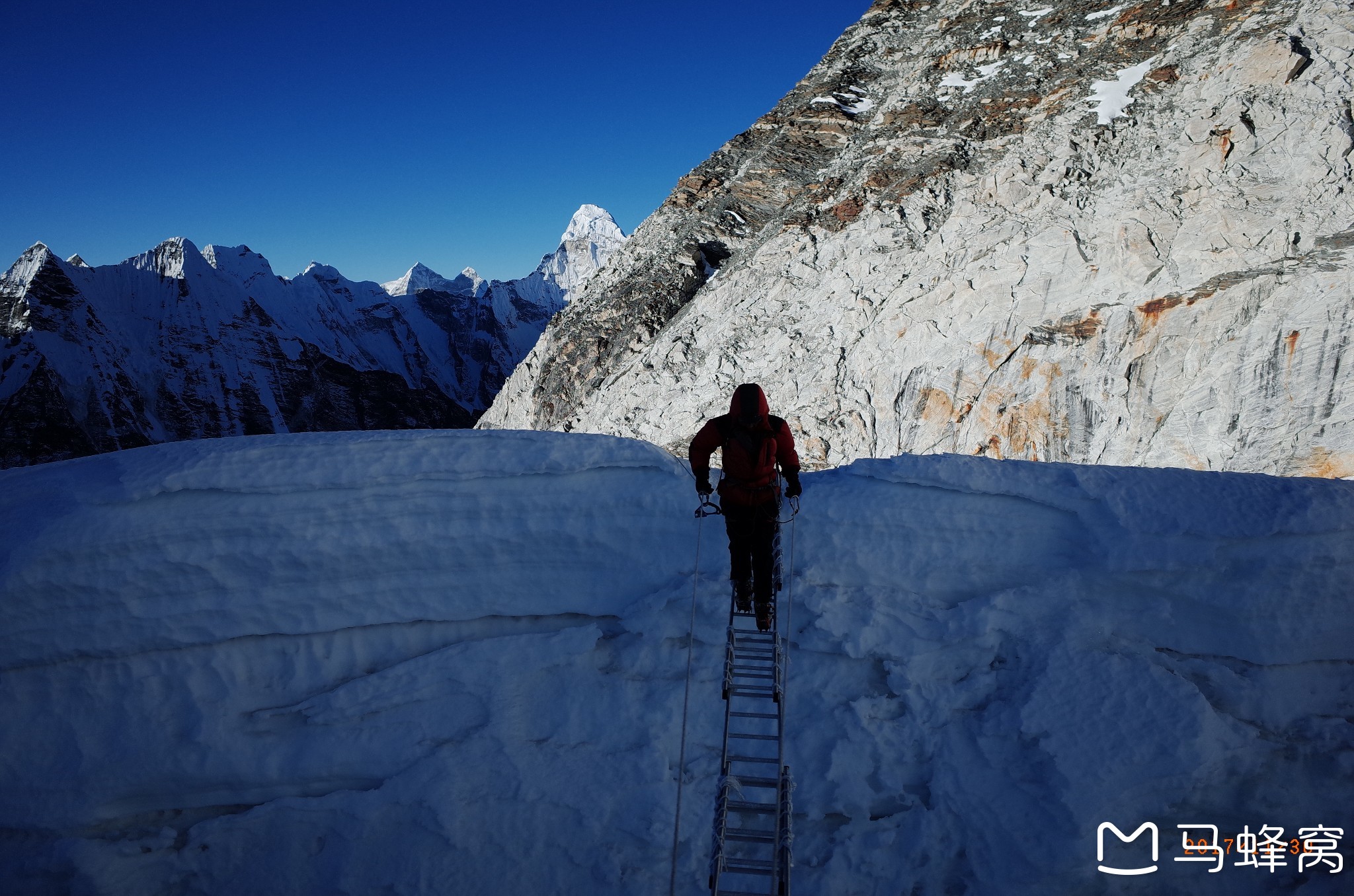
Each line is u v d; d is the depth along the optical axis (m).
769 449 4.68
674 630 5.21
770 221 42.97
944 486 5.43
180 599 4.87
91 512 4.86
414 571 5.20
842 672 5.09
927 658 5.09
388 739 4.83
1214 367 23.45
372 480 5.12
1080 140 31.25
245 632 4.96
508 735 4.86
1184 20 34.25
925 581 5.32
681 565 5.43
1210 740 4.62
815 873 4.46
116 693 4.79
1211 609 5.11
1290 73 27.50
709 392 34.91
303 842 4.60
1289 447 21.67
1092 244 27.44
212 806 4.73
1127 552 5.16
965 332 28.58
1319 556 5.09
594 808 4.64
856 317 32.53
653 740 4.87
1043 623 5.17
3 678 4.67
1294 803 4.61
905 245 33.22
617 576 5.45
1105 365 25.36
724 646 5.14
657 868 4.50
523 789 4.69
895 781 4.70
